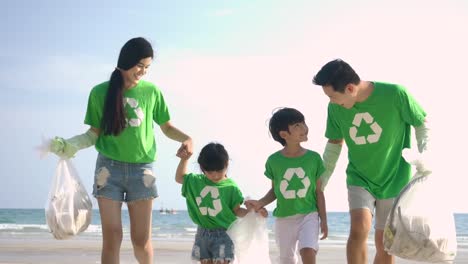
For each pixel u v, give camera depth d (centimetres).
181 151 569
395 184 514
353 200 512
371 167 512
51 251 1179
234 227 577
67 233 557
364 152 511
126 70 544
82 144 550
